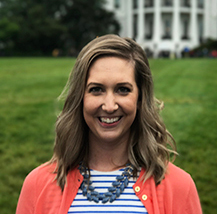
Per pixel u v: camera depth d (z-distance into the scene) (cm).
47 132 747
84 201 189
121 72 187
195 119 834
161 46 5394
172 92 1192
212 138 698
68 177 196
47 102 1010
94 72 188
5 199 487
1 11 5369
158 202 188
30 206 198
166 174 195
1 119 833
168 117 847
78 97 194
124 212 184
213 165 581
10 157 622
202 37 5644
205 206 471
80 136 202
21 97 1087
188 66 2070
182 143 671
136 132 202
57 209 190
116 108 185
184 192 191
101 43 189
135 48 196
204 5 5606
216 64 2194
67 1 5334
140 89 199
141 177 192
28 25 5053
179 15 5416
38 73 1684
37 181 201
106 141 192
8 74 1619
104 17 5400
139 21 5531
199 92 1195
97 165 201
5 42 5044
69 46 5388
